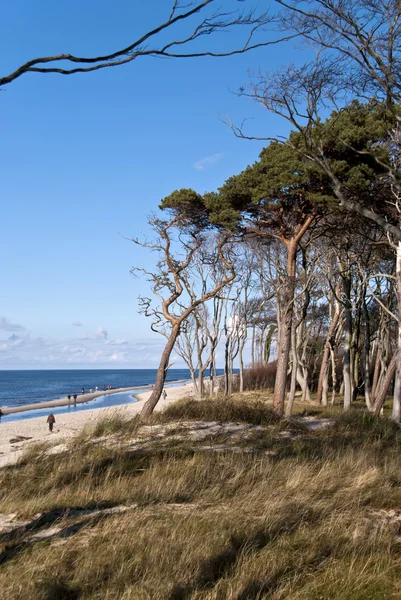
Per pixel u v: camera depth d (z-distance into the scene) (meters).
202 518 7.73
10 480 11.70
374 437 15.58
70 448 15.30
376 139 17.59
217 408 20.28
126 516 8.03
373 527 7.27
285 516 7.62
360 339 46.50
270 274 35.88
